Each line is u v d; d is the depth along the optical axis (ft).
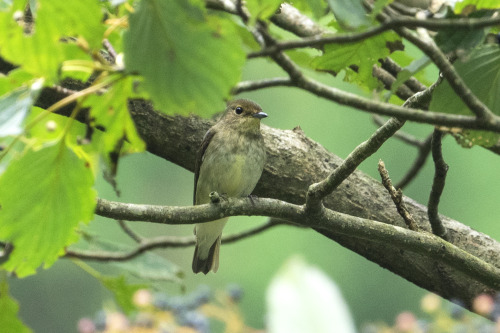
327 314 5.22
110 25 14.55
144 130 27.09
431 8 19.11
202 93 13.24
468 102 15.20
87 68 13.82
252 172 28.81
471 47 15.89
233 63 12.94
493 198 72.90
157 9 12.53
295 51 25.52
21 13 14.19
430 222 25.52
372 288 72.74
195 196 38.17
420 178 72.79
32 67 13.29
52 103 22.21
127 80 14.62
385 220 27.40
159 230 77.20
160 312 24.32
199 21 12.60
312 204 22.81
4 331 23.36
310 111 73.31
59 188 16.38
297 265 5.38
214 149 36.27
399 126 21.12
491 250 26.55
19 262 17.25
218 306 26.63
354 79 24.26
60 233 17.02
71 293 72.90
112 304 27.30
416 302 72.08
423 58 17.01
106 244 30.14
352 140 72.38
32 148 15.71
